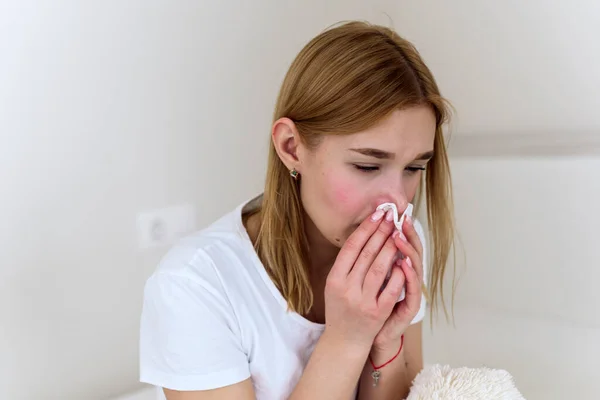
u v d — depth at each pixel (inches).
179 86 48.6
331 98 27.0
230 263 30.8
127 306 48.4
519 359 53.1
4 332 41.5
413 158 28.0
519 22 52.1
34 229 42.1
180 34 48.0
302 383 29.5
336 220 29.4
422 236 40.6
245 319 30.0
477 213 53.4
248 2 52.1
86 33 42.6
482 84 55.3
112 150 45.4
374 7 62.2
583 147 50.0
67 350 45.2
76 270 44.8
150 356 29.2
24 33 39.6
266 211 31.5
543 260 50.6
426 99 27.3
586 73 49.2
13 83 39.6
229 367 28.4
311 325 31.7
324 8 58.5
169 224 49.9
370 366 34.9
